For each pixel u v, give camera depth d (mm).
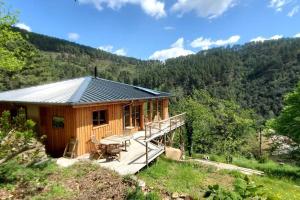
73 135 14117
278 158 34000
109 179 9602
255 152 41062
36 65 46656
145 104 23484
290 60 116312
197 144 37156
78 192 8320
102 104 15625
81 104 13797
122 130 18500
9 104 17094
